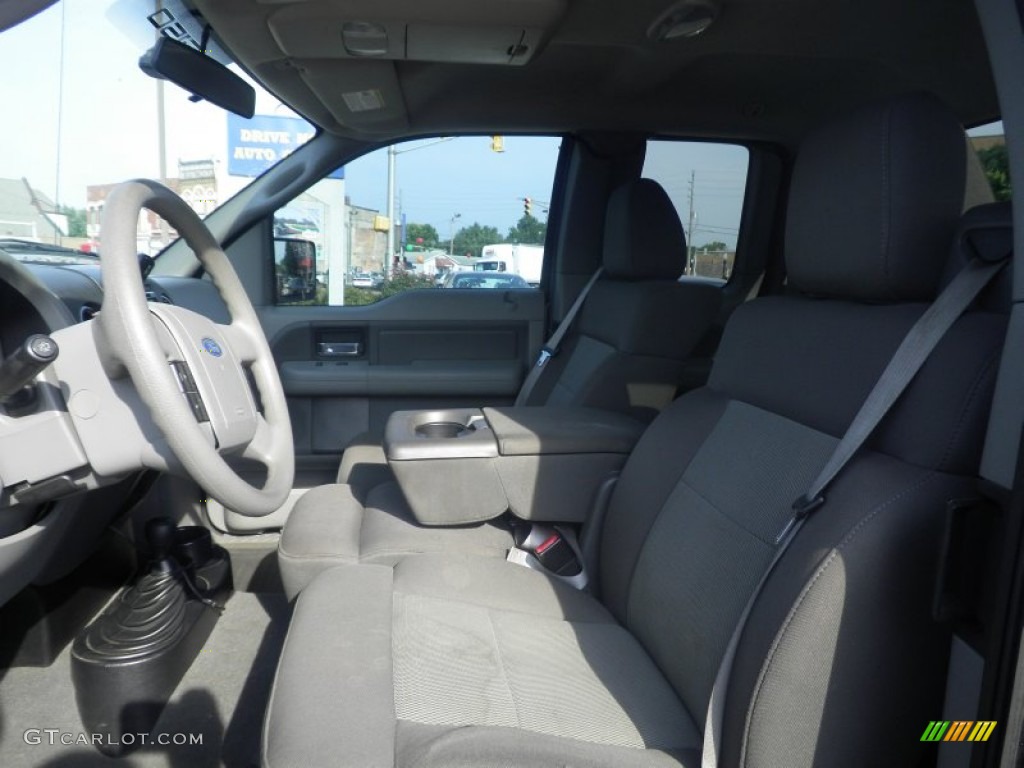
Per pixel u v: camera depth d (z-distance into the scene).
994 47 0.83
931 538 0.86
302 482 2.75
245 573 2.32
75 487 1.15
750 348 1.38
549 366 2.72
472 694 1.08
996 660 0.75
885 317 1.05
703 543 1.22
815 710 0.87
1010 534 0.74
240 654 1.95
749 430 1.26
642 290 2.26
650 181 2.39
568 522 1.75
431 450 1.67
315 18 1.79
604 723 1.08
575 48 2.09
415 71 2.24
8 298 1.32
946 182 1.01
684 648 1.17
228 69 2.00
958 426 0.86
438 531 1.70
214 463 1.08
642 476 1.52
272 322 2.72
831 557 0.86
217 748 1.61
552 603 1.48
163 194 1.24
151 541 1.75
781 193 2.89
